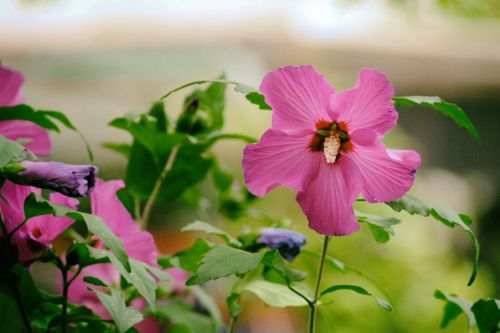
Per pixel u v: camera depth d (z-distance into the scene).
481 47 2.96
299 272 0.79
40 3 2.24
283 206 1.84
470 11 1.83
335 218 0.79
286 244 0.88
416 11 1.79
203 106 1.00
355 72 2.92
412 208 0.78
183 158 1.01
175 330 1.00
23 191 0.80
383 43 2.93
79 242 0.81
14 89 0.88
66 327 0.87
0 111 0.86
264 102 0.81
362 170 0.78
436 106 0.82
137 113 0.96
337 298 1.66
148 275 0.80
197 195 1.11
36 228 0.82
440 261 2.03
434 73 2.98
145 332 1.00
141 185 1.01
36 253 0.81
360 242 1.78
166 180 1.01
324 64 2.90
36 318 0.88
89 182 0.77
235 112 2.22
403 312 1.70
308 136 0.79
